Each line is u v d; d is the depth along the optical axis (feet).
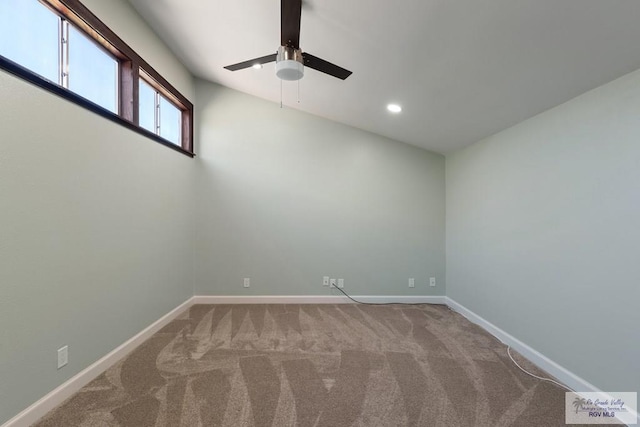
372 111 10.91
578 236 6.63
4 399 4.91
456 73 7.02
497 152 9.69
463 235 11.87
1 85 4.83
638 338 5.40
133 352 8.19
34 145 5.40
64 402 5.98
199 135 12.75
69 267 6.19
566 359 6.90
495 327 9.66
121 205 7.88
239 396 6.29
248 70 10.66
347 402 6.14
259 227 12.94
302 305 12.69
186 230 11.90
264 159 12.98
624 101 5.66
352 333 9.74
